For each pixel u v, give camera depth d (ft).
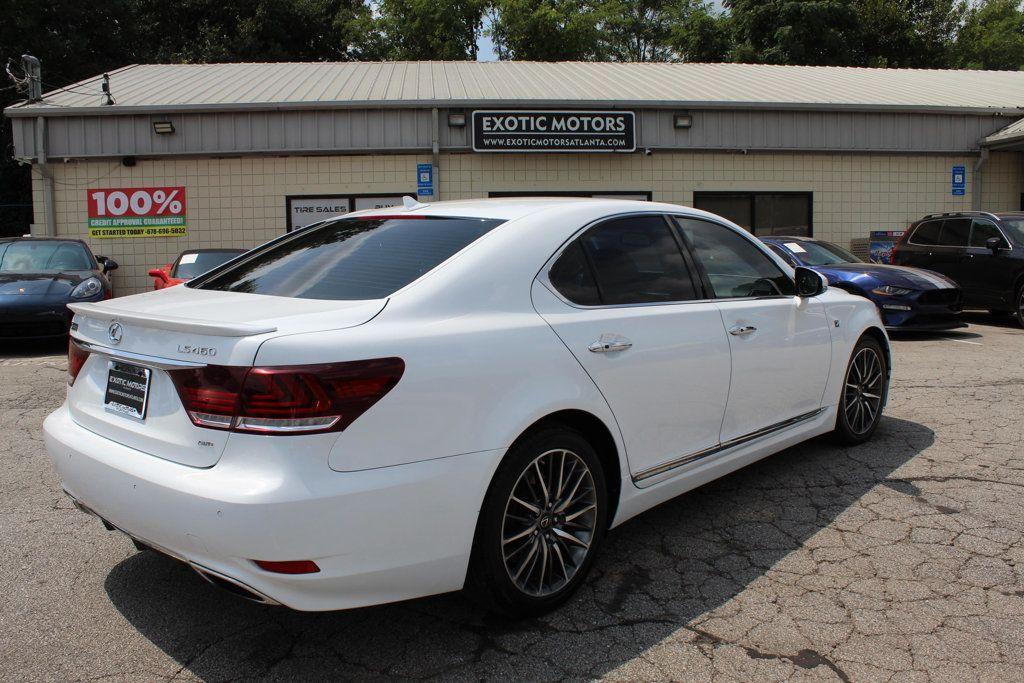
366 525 7.30
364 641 8.66
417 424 7.65
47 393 21.75
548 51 94.89
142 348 8.11
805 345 13.50
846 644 8.41
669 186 47.62
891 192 50.21
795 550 10.86
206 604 9.55
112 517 8.30
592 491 9.55
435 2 95.71
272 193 44.88
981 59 126.21
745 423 12.21
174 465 7.66
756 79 56.80
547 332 9.03
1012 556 10.52
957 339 31.27
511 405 8.42
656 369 10.32
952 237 37.93
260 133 43.88
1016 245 34.47
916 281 30.07
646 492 10.44
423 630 8.89
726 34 100.01
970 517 11.91
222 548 7.07
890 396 20.48
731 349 11.63
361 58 103.19
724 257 12.41
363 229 10.68
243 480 7.06
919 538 11.16
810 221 49.57
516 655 8.31
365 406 7.30
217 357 7.36
